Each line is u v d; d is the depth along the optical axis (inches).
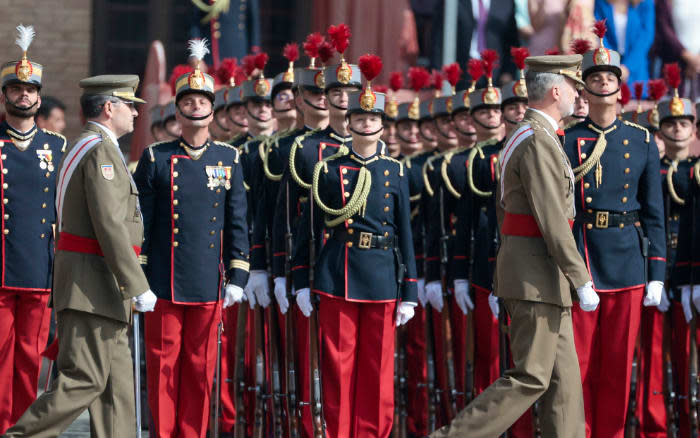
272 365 1082.7
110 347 927.7
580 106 1228.5
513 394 927.0
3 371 1080.8
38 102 1093.8
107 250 908.0
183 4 2148.1
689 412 1111.6
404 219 1058.7
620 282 1061.8
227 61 1382.9
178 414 1048.2
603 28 1074.1
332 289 1033.5
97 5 2127.2
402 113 1376.7
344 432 1039.6
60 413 901.2
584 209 1067.3
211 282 1045.2
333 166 1045.8
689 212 1172.5
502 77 1804.9
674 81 1237.7
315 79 1139.9
